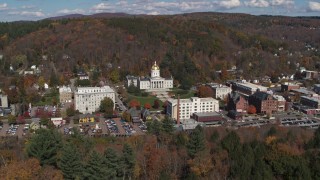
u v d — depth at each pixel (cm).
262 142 18000
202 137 16788
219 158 15288
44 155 14000
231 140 17238
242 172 13462
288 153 14888
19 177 12369
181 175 14638
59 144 14788
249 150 15238
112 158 13150
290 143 17900
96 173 12425
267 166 14212
